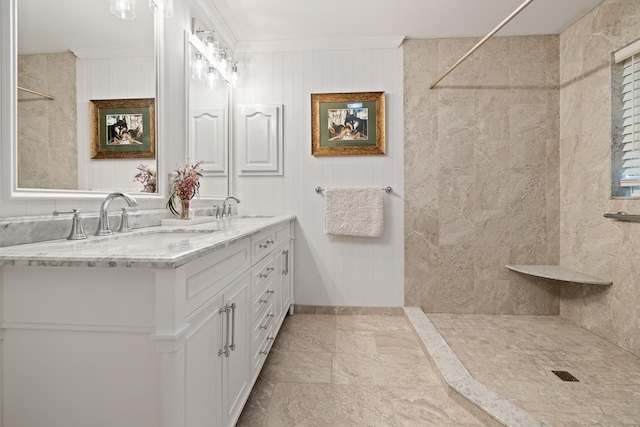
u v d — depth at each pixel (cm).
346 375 189
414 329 242
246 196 288
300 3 230
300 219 287
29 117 109
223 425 118
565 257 267
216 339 111
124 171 155
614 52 221
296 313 288
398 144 281
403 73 279
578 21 251
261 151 286
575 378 180
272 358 209
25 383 90
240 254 137
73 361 88
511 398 162
